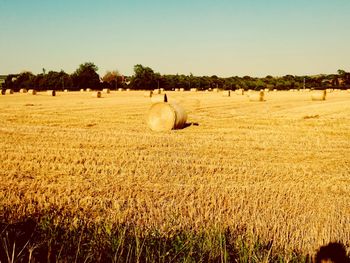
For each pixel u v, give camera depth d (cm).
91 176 955
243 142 1523
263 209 715
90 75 9956
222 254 511
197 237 558
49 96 5434
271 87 10356
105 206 719
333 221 653
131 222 628
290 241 571
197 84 10812
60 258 496
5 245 493
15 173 963
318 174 1028
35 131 1709
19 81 9700
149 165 1089
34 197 766
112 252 516
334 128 1933
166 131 1814
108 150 1303
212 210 700
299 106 3325
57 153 1230
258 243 557
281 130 1866
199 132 1789
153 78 10450
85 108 3019
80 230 587
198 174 998
